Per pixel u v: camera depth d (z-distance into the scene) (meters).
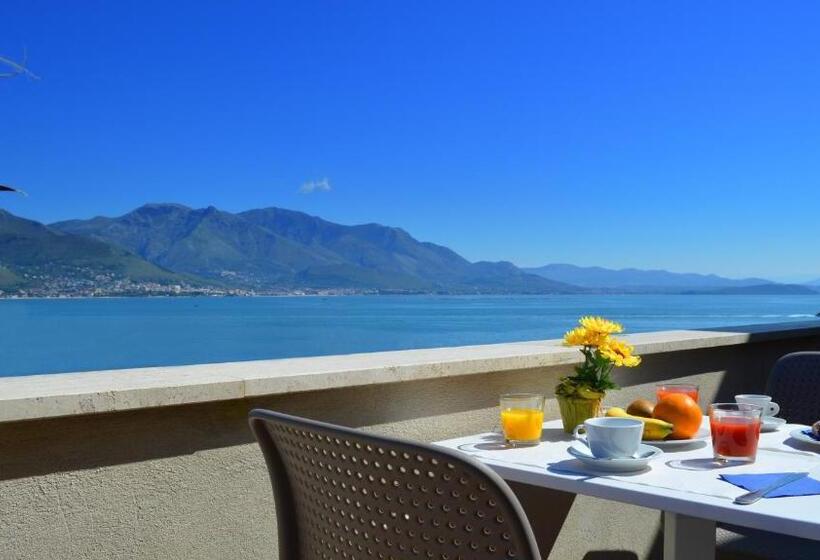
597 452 1.57
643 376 2.91
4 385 1.61
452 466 0.95
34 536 1.49
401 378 2.02
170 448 1.68
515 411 1.80
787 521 1.21
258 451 1.82
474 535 0.98
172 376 1.77
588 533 2.59
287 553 1.28
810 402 2.53
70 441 1.54
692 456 1.68
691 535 1.59
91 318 115.81
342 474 1.10
